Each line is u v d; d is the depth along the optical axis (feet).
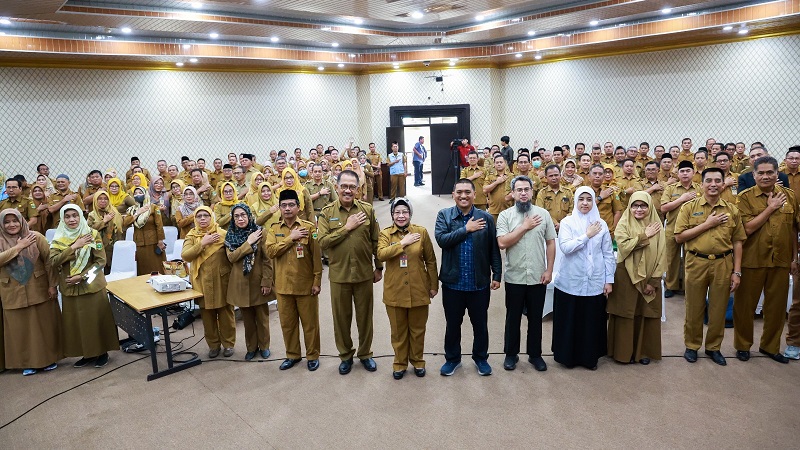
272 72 43.42
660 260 12.89
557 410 11.41
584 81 42.73
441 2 28.14
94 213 19.47
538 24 33.22
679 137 38.93
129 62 36.04
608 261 12.96
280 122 44.14
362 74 47.44
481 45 40.63
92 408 12.35
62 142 34.50
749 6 29.35
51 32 28.58
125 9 25.07
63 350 14.71
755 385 12.17
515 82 46.44
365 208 13.30
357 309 13.53
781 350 14.05
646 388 12.21
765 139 35.42
